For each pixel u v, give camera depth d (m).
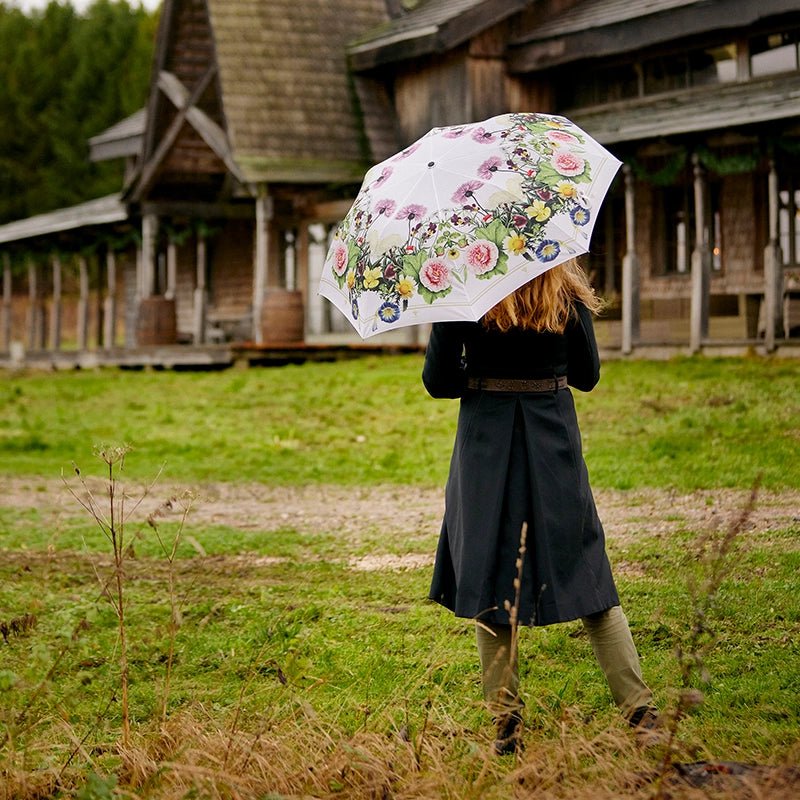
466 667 5.56
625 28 21.28
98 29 74.44
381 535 8.93
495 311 4.34
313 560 8.17
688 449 11.42
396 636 6.14
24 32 78.88
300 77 25.69
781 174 20.28
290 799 3.78
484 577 4.30
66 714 4.82
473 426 4.45
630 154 20.34
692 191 21.83
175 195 28.47
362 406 16.31
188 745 4.32
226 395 18.62
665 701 4.91
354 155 25.22
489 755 3.96
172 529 9.43
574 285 4.48
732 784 3.65
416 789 3.86
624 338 19.89
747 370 15.98
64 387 22.08
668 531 8.18
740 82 20.33
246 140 24.67
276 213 28.00
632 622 6.04
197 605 6.91
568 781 3.84
